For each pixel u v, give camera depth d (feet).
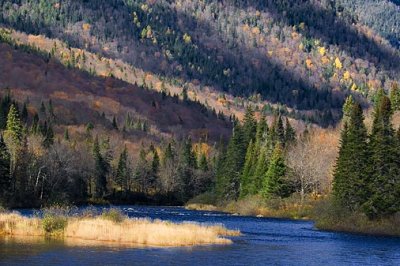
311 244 248.93
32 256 189.37
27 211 404.57
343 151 371.35
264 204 478.18
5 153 456.86
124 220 270.26
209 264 183.52
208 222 362.74
